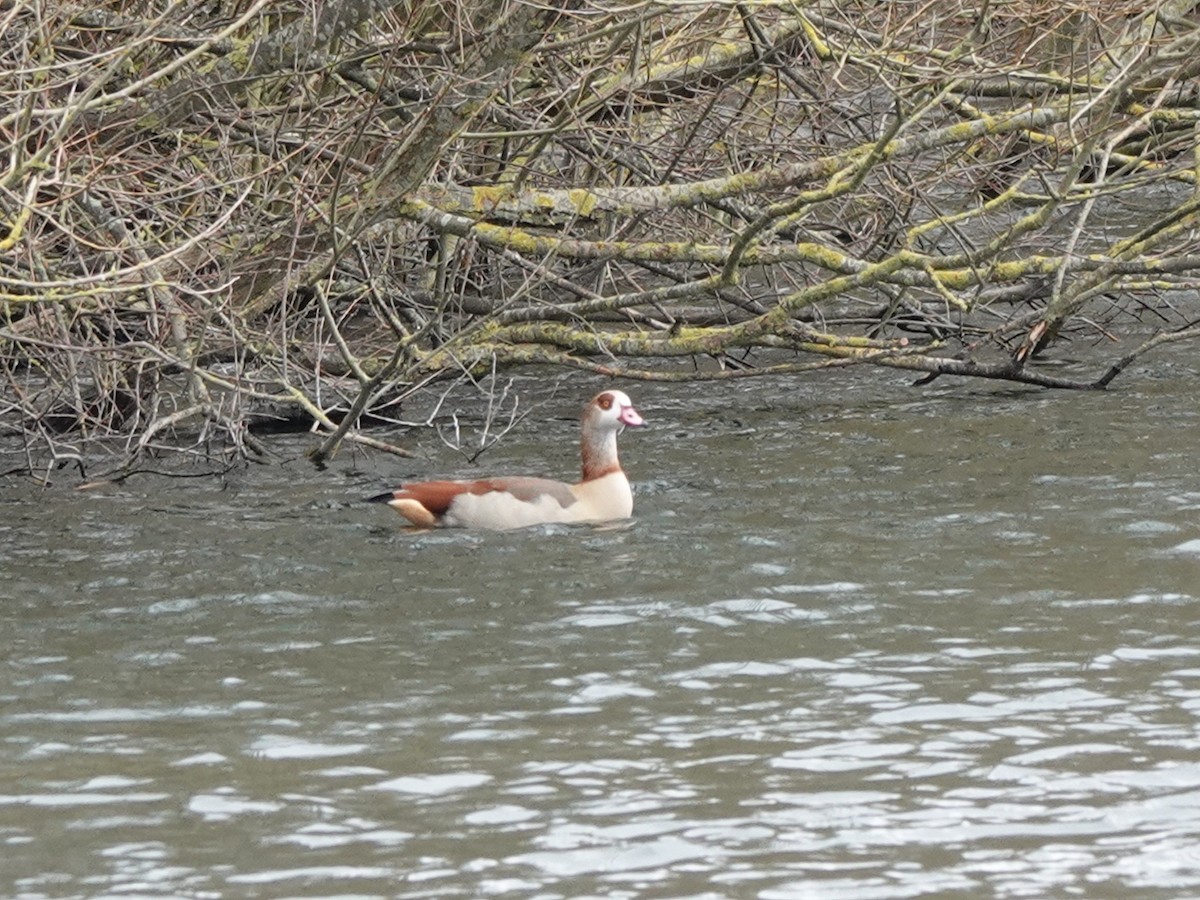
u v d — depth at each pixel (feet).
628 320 144.46
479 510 97.40
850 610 80.48
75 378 111.96
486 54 105.40
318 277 111.04
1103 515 95.81
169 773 62.39
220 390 128.88
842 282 117.39
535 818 57.88
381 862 54.65
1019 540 91.56
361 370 112.98
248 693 70.90
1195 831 55.93
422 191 117.60
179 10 110.52
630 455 115.24
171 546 94.48
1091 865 53.67
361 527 98.12
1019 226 115.34
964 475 106.32
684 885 52.70
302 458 117.29
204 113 113.80
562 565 89.15
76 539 96.48
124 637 78.74
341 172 104.27
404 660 74.79
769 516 98.27
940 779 60.54
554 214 132.98
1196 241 130.52
